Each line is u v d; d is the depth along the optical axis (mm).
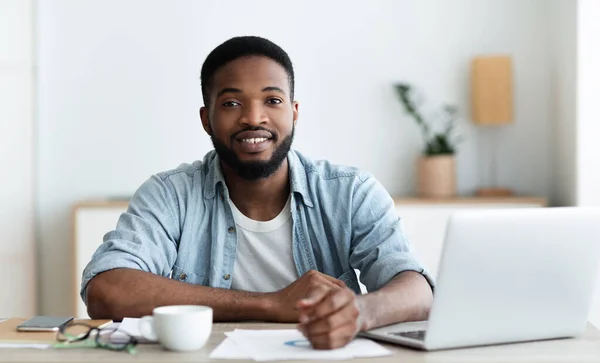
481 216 1148
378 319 1316
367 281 1683
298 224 1788
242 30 3613
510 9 3629
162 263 1690
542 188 3660
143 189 1796
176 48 3604
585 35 3273
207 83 1744
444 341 1175
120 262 1562
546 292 1233
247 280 1792
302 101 3625
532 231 1196
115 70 3604
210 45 3609
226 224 1784
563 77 3475
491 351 1187
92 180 3617
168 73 3605
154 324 1170
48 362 1094
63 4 3586
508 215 1173
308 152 3631
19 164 3541
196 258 1776
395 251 1702
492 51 3639
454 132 3658
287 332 1297
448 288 1145
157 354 1146
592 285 1278
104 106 3609
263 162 1686
